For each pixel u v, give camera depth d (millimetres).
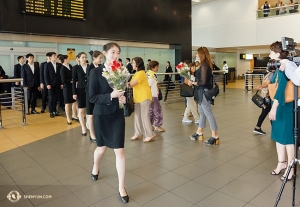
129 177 3029
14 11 7211
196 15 17812
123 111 2561
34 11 7496
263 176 3012
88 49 9461
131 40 10172
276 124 2887
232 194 2605
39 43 8422
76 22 8477
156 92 4953
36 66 6957
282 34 13547
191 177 3014
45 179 2996
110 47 2459
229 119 6160
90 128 4410
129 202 2480
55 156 3742
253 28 14789
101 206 2422
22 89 5660
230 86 14898
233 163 3418
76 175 3094
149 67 4941
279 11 13602
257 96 4594
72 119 6203
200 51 4055
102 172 3174
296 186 2738
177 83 9844
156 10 10953
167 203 2455
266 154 3738
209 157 3648
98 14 9016
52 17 7906
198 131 4461
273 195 2572
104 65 2564
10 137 4738
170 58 12398
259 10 14445
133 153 3846
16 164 3457
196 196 2578
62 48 8875
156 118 5035
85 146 4188
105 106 2510
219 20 16484
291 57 2477
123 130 2545
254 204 2414
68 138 4648
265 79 4344
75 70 4633
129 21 10008
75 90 4684
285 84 2635
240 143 4270
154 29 10945
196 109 5727
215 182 2877
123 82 2420
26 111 6836
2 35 7422
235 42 15742
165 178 2996
